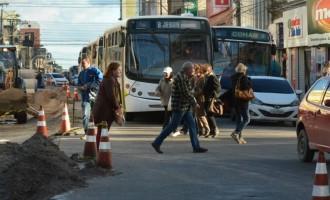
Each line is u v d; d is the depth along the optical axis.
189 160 13.70
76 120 25.55
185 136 18.97
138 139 18.20
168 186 10.52
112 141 17.62
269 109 23.17
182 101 14.74
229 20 51.81
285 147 16.34
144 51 23.14
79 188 10.33
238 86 16.94
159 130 21.17
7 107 25.19
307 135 13.16
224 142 17.50
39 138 13.01
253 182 10.90
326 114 12.26
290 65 37.88
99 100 13.62
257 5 43.66
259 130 21.50
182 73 14.73
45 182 10.37
